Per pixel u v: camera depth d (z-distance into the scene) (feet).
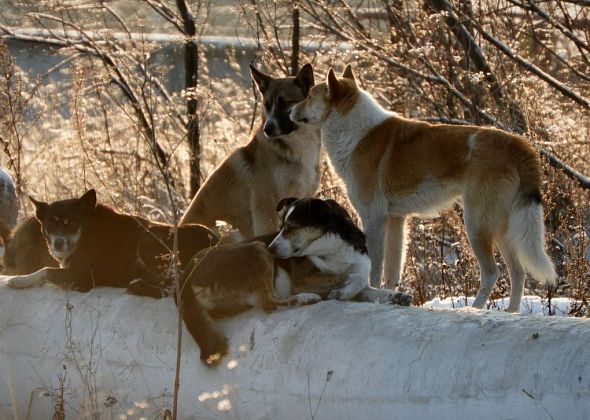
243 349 26.68
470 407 22.38
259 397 26.58
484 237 35.22
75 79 62.75
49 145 64.39
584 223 45.57
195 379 27.89
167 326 28.99
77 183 59.52
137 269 32.81
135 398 29.19
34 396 31.48
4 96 59.88
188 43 68.85
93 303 31.30
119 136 66.49
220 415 27.40
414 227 48.34
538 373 21.52
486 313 24.71
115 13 72.13
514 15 68.03
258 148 44.68
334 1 67.56
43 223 33.99
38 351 31.50
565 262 41.93
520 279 35.55
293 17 64.75
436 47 59.88
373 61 60.13
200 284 28.07
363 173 38.88
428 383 23.18
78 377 30.30
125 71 63.36
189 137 61.72
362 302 27.71
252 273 27.99
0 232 42.93
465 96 57.67
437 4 60.18
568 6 71.20
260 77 45.44
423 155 37.01
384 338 24.68
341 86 39.58
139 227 33.86
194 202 45.65
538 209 34.50
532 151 35.22
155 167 63.00
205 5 76.69
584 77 58.49
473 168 35.40
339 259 30.30
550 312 37.01
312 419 25.00
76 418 30.27
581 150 54.08
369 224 38.81
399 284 43.57
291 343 26.27
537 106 55.57
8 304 32.99
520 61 57.21
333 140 39.93
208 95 60.08
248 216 44.93
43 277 33.42
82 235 33.40
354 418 24.58
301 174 44.75
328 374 24.94
